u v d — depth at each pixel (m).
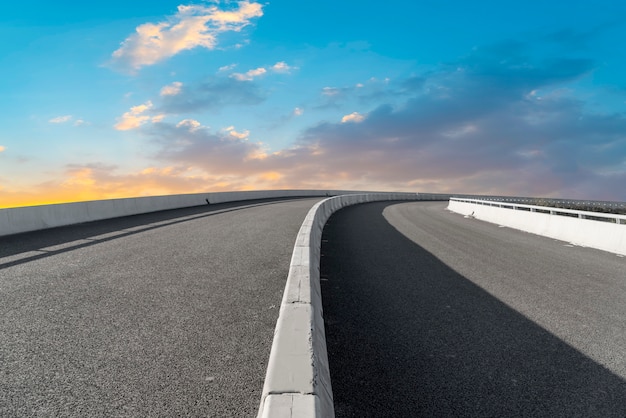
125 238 9.92
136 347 3.48
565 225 12.70
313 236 7.62
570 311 5.17
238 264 6.96
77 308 4.52
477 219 20.25
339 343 3.90
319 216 13.27
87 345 3.52
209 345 3.54
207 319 4.21
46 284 5.54
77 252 7.97
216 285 5.57
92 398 2.66
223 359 3.27
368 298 5.50
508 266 8.08
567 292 6.12
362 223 16.16
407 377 3.23
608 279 7.10
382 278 6.70
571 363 3.62
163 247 8.63
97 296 4.98
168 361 3.22
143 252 8.02
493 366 3.50
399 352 3.72
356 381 3.14
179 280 5.82
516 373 3.38
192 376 2.97
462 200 24.75
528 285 6.51
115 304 4.68
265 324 4.09
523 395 3.02
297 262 4.64
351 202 31.86
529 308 5.26
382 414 2.68
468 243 11.27
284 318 2.81
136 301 4.80
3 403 2.59
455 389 3.07
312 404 1.76
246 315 4.35
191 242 9.36
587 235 11.55
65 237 10.05
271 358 2.20
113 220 14.59
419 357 3.63
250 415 2.48
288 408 1.72
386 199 44.31
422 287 6.18
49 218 12.16
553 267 8.11
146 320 4.16
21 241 9.37
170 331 3.86
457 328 4.43
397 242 10.95
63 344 3.54
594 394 3.07
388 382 3.14
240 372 3.05
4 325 3.99
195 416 2.46
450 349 3.84
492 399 2.94
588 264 8.56
